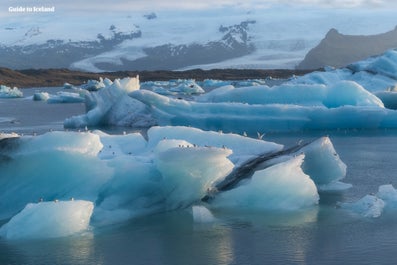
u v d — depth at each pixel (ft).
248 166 63.46
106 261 44.73
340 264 43.52
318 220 54.70
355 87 146.30
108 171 56.59
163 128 69.15
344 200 62.39
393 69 224.74
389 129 133.80
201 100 157.99
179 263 44.16
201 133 68.18
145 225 53.83
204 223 54.44
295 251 46.44
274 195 59.26
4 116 201.05
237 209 58.75
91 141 56.90
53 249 47.34
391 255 45.11
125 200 57.21
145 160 61.36
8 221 53.93
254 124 130.72
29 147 55.57
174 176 56.90
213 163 56.70
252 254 45.91
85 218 51.96
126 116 151.43
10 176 55.88
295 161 60.80
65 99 293.84
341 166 68.28
